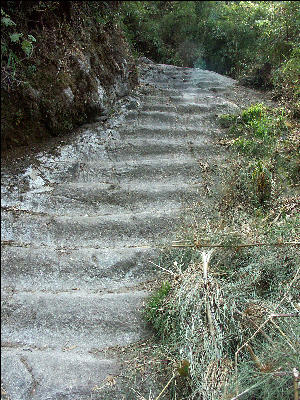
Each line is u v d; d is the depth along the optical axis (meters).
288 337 1.91
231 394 1.76
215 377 1.83
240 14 7.47
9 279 2.50
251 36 7.00
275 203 3.09
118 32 4.93
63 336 2.27
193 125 4.32
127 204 3.17
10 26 3.30
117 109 4.28
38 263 2.60
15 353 2.13
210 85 5.64
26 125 3.38
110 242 2.85
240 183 3.31
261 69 5.67
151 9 8.05
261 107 4.39
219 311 2.08
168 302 2.24
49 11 3.71
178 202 3.26
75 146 3.57
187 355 1.98
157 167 3.57
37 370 2.06
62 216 2.94
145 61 6.54
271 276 2.44
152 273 2.67
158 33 7.53
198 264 2.36
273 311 2.06
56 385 2.01
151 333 2.30
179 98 4.87
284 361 1.82
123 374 2.08
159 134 4.05
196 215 3.10
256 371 1.83
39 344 2.21
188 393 1.97
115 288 2.56
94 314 2.36
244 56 6.81
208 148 3.94
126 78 4.65
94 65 4.14
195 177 3.55
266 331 2.07
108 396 1.99
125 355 2.20
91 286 2.55
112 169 3.46
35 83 3.41
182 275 2.30
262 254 2.49
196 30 7.82
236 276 2.38
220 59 7.50
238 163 3.56
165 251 2.75
